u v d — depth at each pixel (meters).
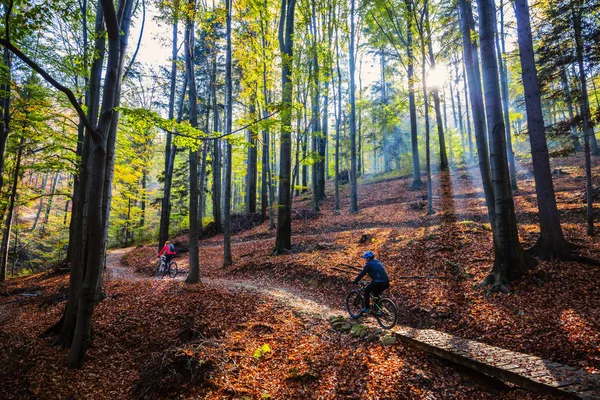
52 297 11.71
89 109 9.32
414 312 8.73
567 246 9.15
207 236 26.02
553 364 5.23
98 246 7.11
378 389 5.57
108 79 7.04
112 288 12.13
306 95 17.67
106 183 10.11
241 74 19.31
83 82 14.67
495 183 9.01
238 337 7.76
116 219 31.56
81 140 16.23
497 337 6.69
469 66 10.31
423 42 17.39
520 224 13.73
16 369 6.80
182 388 6.10
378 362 6.34
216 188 27.05
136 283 12.88
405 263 11.82
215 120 19.84
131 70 15.98
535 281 8.17
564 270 8.41
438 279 10.00
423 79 16.92
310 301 10.47
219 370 6.47
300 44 19.17
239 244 20.84
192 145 9.27
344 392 5.66
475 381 5.49
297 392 5.89
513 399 4.80
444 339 6.60
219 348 7.09
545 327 6.51
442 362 6.05
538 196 9.61
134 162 23.34
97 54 7.55
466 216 16.02
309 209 26.81
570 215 13.72
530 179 21.64
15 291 14.57
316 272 12.59
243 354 7.08
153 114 7.31
